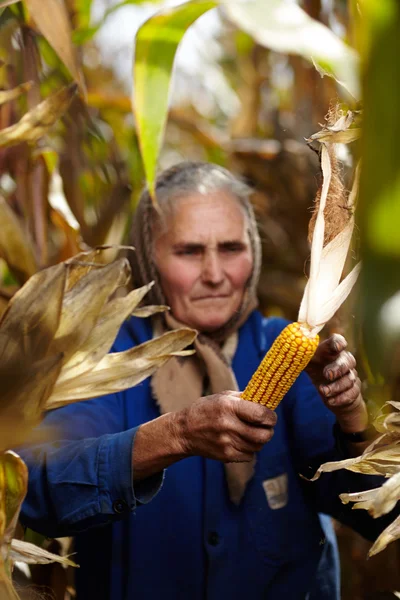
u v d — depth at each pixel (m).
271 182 3.24
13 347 1.10
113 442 1.30
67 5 2.18
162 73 1.02
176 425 1.22
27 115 1.26
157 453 1.24
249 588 1.54
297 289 3.31
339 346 1.27
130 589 1.54
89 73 3.30
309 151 3.12
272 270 3.35
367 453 1.15
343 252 1.14
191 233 1.54
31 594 1.43
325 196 1.15
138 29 0.99
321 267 1.14
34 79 1.68
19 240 1.73
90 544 1.63
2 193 1.91
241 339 1.69
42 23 1.29
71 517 1.30
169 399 1.54
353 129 1.13
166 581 1.54
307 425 1.56
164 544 1.54
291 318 3.35
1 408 1.08
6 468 1.07
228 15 0.81
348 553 2.57
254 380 1.15
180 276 1.56
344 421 1.33
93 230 2.15
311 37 0.80
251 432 1.14
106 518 1.31
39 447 1.37
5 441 1.08
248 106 3.55
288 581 1.57
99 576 1.61
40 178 1.89
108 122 2.67
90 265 1.17
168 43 1.01
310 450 1.55
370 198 0.57
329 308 1.12
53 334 1.13
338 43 0.80
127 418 1.58
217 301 1.58
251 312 1.74
